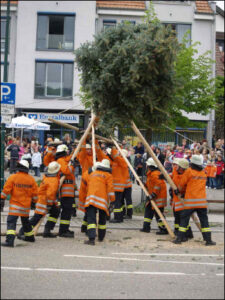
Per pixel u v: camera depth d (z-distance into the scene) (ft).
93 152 33.65
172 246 29.68
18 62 93.25
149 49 29.60
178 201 32.19
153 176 34.01
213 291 18.85
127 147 68.74
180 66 50.49
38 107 93.09
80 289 18.38
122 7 94.12
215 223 40.42
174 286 19.44
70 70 93.76
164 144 86.17
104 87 31.17
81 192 32.58
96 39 31.81
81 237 31.89
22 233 29.99
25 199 27.86
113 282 19.71
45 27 93.66
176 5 95.09
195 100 52.60
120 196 39.17
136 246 28.99
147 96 30.27
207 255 26.94
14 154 65.82
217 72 105.50
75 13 93.15
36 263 22.84
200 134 89.04
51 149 35.58
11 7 93.45
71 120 50.96
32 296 17.21
